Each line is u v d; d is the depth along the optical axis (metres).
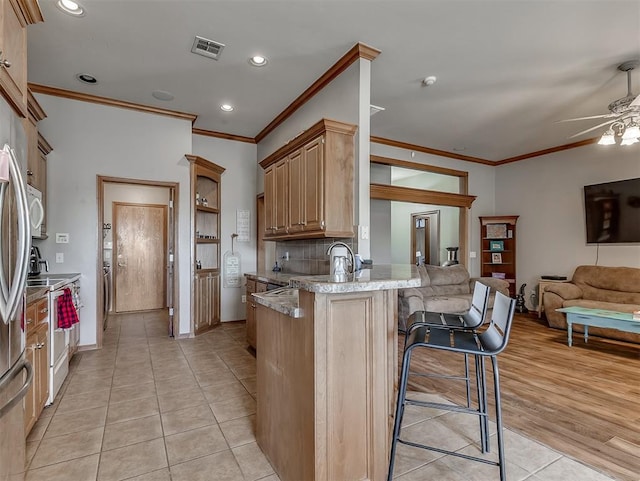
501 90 3.92
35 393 2.22
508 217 6.62
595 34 2.89
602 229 5.46
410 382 3.04
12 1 1.51
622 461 1.92
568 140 5.73
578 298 5.16
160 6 2.58
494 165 7.14
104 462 1.91
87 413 2.46
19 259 1.39
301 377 1.59
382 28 2.82
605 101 4.20
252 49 3.13
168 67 3.45
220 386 2.95
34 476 1.79
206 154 5.27
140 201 6.36
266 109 4.45
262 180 5.41
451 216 8.05
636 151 5.17
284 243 4.80
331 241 3.64
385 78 3.64
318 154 3.20
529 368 3.43
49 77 3.66
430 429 2.24
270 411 1.92
